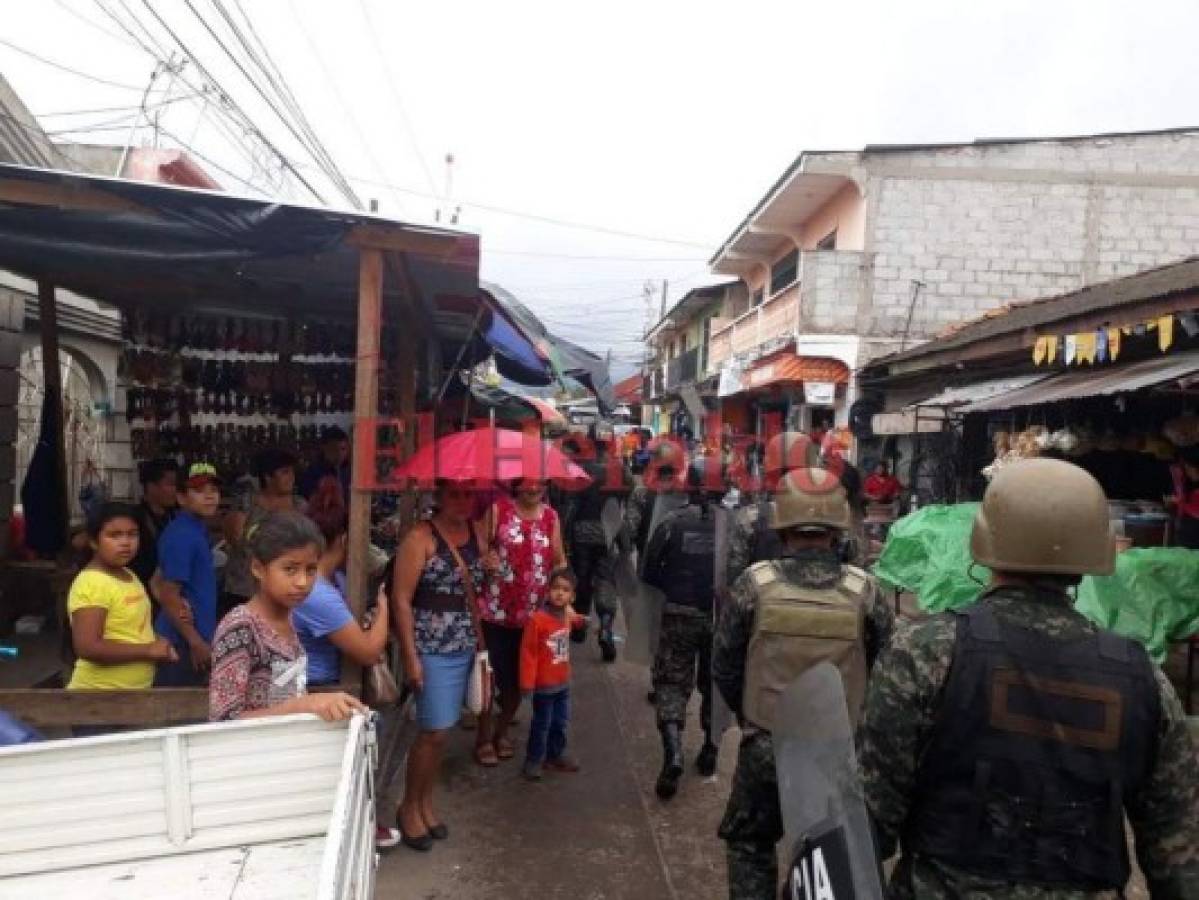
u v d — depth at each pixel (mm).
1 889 2268
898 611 8109
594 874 3867
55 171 3520
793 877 2000
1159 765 1807
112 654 3504
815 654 3115
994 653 1840
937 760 1855
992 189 15375
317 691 3613
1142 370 6699
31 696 3449
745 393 20797
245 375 7188
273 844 2508
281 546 2738
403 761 4973
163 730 2426
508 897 3658
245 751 2494
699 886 3801
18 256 4867
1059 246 15391
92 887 2271
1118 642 1860
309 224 3779
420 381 8484
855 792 1832
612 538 7582
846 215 16484
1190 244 15367
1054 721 1788
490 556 4457
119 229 3982
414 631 4004
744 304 26016
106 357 10125
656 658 4969
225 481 7188
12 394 7129
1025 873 1766
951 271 15344
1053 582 1915
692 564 4707
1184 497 6871
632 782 4867
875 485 12867
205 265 4820
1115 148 15430
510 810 4469
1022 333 8680
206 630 4055
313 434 7816
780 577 3258
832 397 15273
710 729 4910
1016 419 9648
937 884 1841
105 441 10602
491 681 4133
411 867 3881
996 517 1938
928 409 11102
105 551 3568
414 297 5527
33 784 2344
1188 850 1797
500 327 6789
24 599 6688
